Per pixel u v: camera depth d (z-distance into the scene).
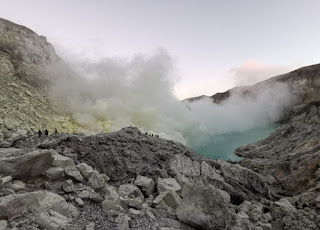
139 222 10.30
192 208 11.25
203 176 18.42
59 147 16.17
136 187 13.66
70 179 11.81
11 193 9.49
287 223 14.05
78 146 16.59
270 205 17.14
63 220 8.75
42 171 11.62
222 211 11.01
